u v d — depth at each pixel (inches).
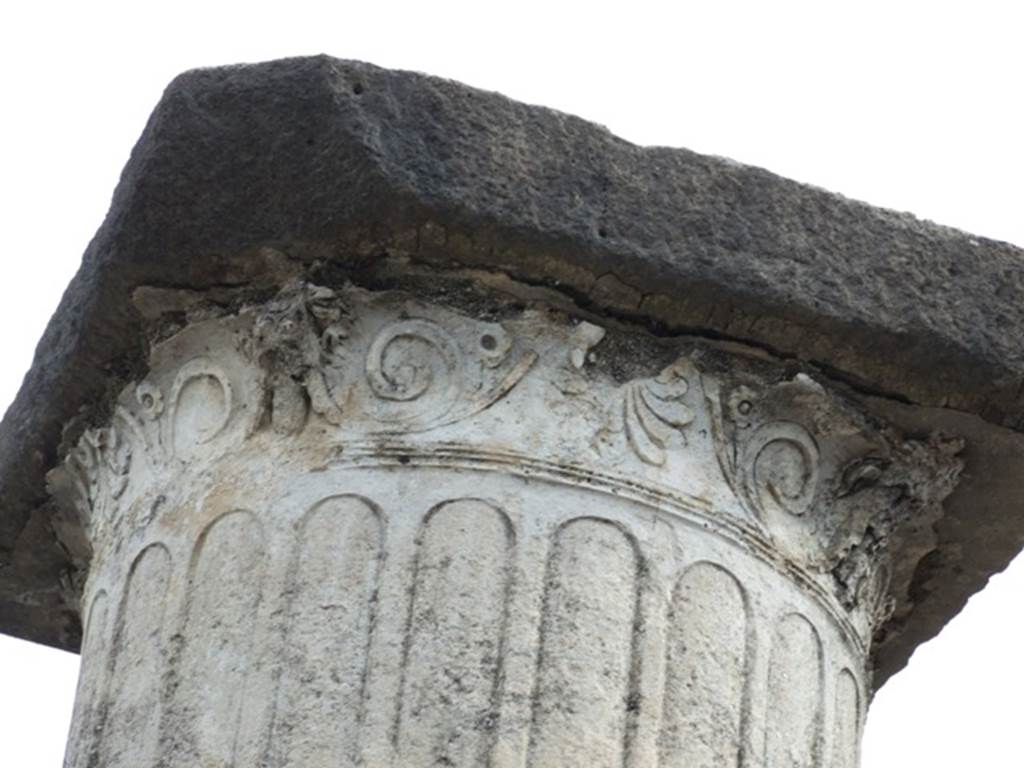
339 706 65.7
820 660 70.0
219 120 68.7
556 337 69.4
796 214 69.9
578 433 68.8
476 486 67.9
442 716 65.5
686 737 66.6
